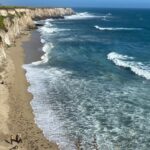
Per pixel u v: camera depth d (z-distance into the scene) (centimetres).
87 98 3403
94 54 5947
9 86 3678
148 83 3984
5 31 6131
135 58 5525
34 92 3550
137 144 2419
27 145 2323
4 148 2189
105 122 2798
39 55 5600
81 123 2767
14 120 2744
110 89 3728
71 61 5238
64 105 3184
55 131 2595
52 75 4291
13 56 5356
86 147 2358
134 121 2828
